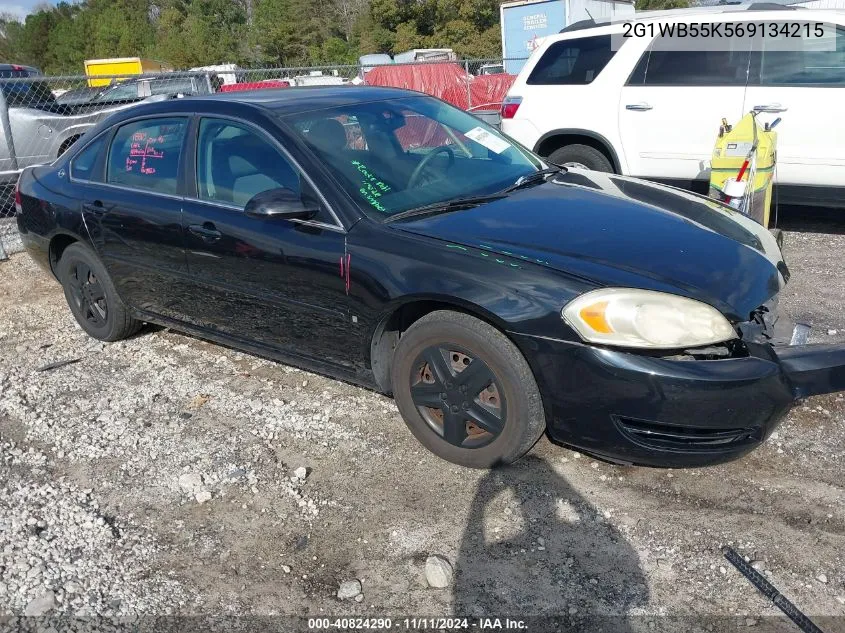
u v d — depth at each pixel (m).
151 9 80.62
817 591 2.53
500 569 2.71
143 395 4.23
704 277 2.98
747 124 5.48
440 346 3.18
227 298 3.96
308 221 3.48
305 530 2.99
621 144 6.93
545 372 2.91
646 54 6.73
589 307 2.81
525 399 2.99
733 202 5.45
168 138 4.20
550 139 7.40
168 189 4.14
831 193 6.22
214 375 4.42
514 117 7.47
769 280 3.19
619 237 3.23
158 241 4.16
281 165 3.64
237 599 2.66
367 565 2.78
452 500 3.10
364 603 2.61
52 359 4.84
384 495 3.17
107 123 4.66
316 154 3.57
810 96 6.07
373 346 3.42
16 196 5.21
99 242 4.55
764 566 2.65
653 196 3.90
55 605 2.64
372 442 3.57
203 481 3.35
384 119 4.03
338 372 3.71
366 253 3.29
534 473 3.24
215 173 3.92
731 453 2.85
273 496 3.22
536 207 3.54
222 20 71.50
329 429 3.72
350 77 17.42
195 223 3.94
